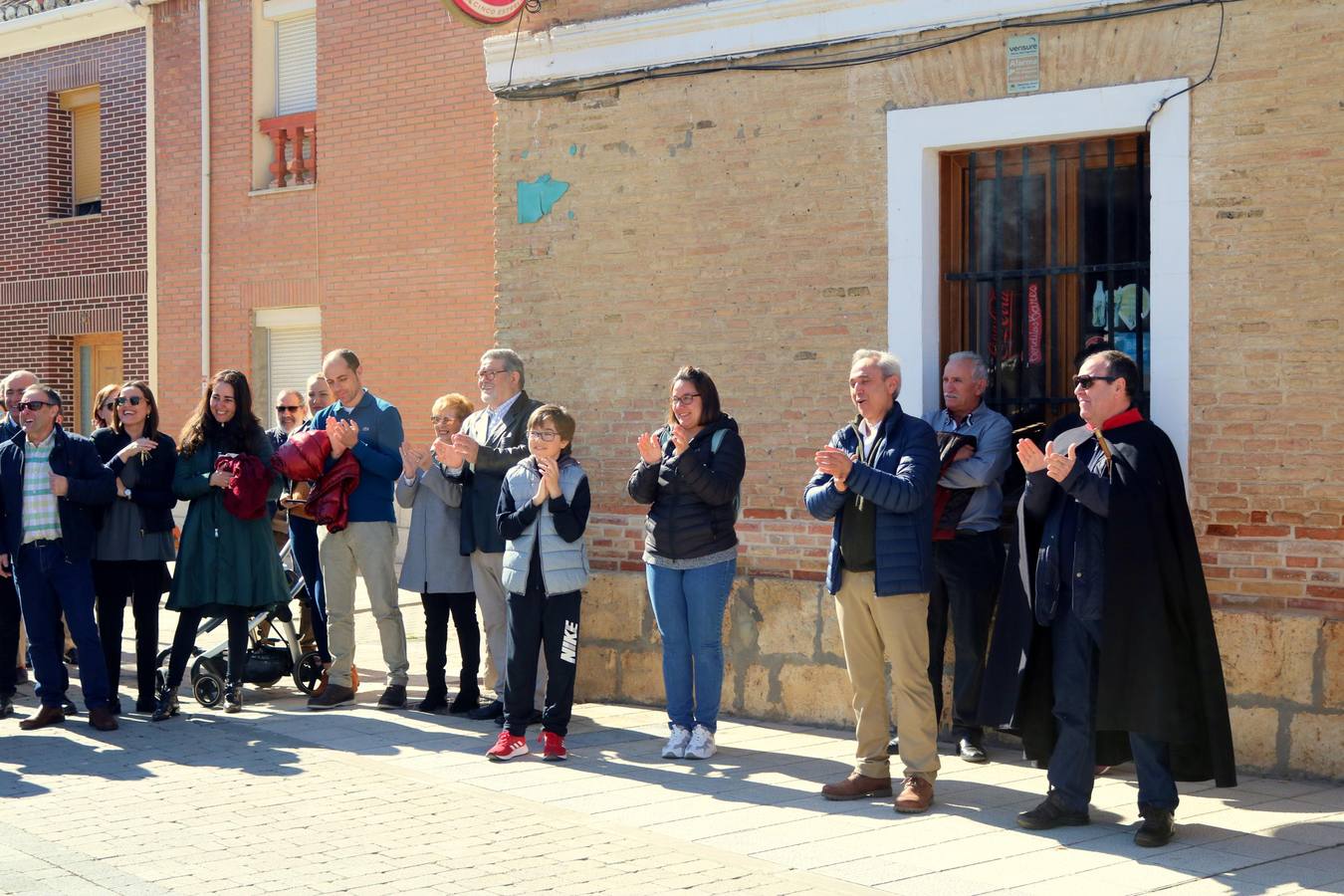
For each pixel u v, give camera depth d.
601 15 9.05
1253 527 7.02
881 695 6.69
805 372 8.33
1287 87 6.93
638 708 8.89
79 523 8.30
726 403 8.59
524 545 7.53
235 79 16.56
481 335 14.82
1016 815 6.38
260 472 8.55
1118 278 7.67
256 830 6.18
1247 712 6.96
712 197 8.63
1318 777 6.81
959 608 7.47
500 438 8.47
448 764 7.44
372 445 8.93
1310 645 6.80
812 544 8.31
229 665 8.87
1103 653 5.89
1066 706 6.14
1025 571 6.23
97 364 18.20
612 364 9.04
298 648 9.34
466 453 8.02
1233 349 7.07
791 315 8.37
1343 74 6.80
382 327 15.52
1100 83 7.44
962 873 5.51
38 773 7.27
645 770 7.29
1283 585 6.95
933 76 7.91
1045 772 7.24
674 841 5.98
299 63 16.36
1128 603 5.88
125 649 11.44
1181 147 7.20
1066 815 6.16
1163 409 7.24
